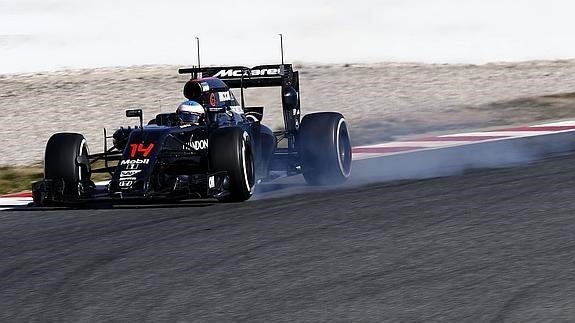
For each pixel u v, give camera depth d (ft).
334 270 83.25
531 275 78.38
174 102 256.93
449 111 224.12
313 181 129.49
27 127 236.02
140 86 286.87
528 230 94.99
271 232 99.96
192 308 74.02
